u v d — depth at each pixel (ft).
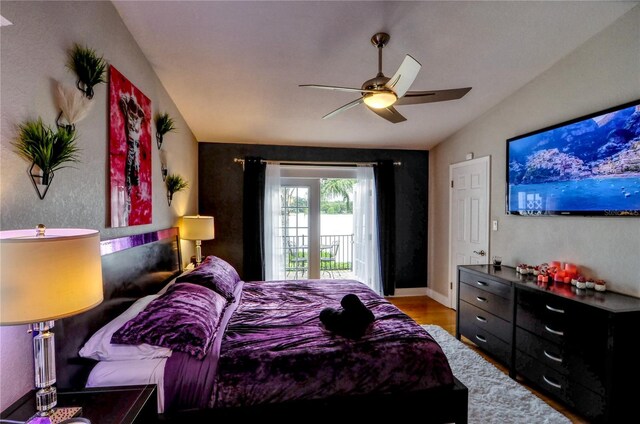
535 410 7.02
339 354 5.59
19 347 3.99
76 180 5.21
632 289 7.18
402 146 15.80
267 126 13.04
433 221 16.02
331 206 27.25
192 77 9.43
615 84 7.50
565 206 8.63
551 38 8.09
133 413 3.87
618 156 7.32
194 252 13.43
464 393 5.74
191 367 5.13
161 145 9.32
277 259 14.94
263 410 5.13
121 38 6.95
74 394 4.26
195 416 4.98
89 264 3.43
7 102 3.84
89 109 5.15
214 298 6.95
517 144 10.31
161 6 6.79
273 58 8.71
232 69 9.14
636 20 7.07
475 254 12.73
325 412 5.32
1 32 3.76
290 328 6.53
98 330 5.40
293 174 15.38
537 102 9.72
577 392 6.80
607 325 6.23
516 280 8.76
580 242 8.38
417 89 10.29
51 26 4.65
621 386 6.17
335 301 8.32
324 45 8.22
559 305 7.23
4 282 2.92
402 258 16.30
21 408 3.80
